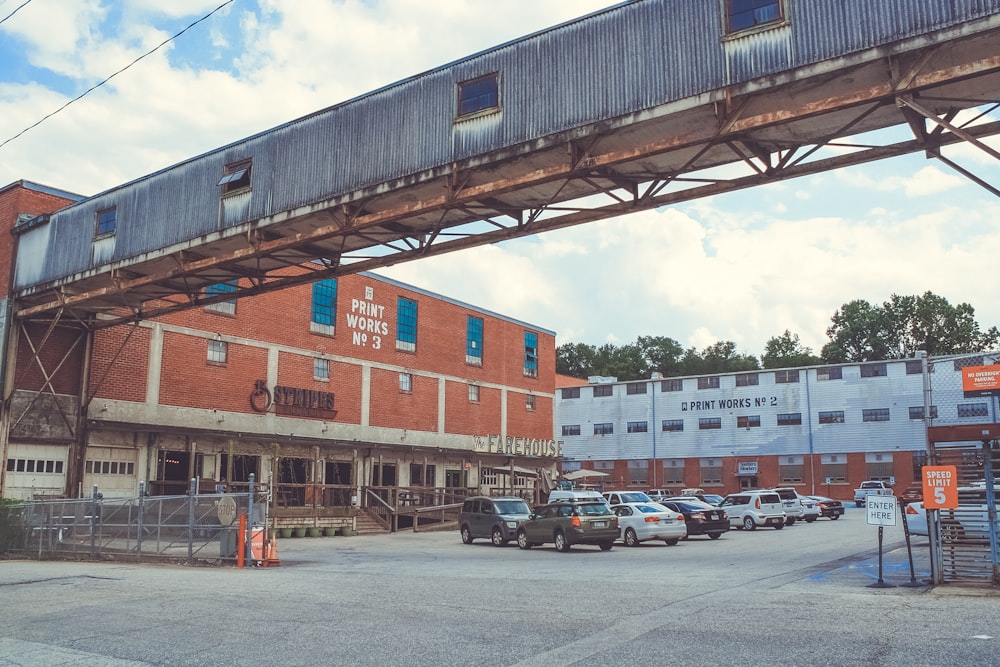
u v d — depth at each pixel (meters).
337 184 20.14
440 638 8.56
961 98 13.63
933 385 61.50
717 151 16.20
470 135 18.08
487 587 13.19
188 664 7.62
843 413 64.44
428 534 33.62
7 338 26.94
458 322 47.12
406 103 19.38
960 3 12.62
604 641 8.25
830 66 13.75
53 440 27.50
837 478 63.81
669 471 71.06
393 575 15.80
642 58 15.96
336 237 20.95
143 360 30.97
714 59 15.04
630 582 13.98
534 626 9.20
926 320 99.94
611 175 17.02
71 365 28.52
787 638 8.20
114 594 12.71
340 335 39.53
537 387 52.94
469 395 47.22
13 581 15.12
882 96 13.23
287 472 36.44
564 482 52.44
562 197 18.61
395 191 19.17
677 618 9.59
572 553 23.22
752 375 68.69
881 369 63.59
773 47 14.42
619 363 117.31
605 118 16.16
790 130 15.15
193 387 32.56
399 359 42.69
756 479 67.00
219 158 22.95
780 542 25.78
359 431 39.78
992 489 12.73
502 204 18.89
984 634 8.22
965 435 12.95
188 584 14.09
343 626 9.39
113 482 29.33
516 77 17.66
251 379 34.91
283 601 11.57
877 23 13.37
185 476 32.16
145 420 30.61
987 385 13.55
